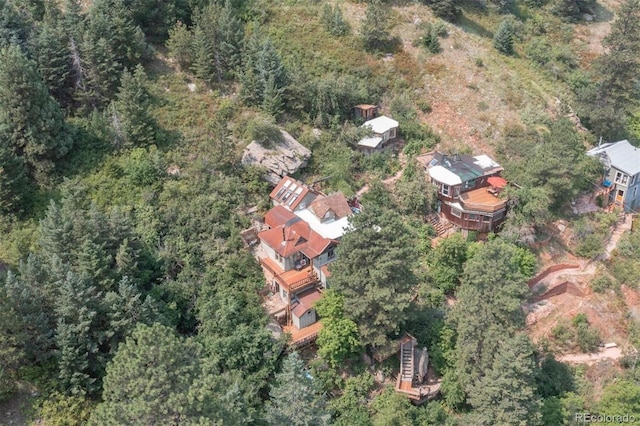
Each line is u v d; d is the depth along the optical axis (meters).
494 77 78.75
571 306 57.34
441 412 46.88
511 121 73.00
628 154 67.44
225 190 57.88
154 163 58.88
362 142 67.12
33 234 50.97
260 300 51.34
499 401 43.25
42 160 56.25
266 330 46.53
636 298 58.16
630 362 52.91
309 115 69.31
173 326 45.84
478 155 68.25
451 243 55.75
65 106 63.47
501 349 44.28
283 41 78.25
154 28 74.06
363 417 45.38
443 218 62.94
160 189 57.88
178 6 76.25
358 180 65.25
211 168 59.72
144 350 32.56
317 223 55.81
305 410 39.09
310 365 47.88
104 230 46.75
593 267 60.25
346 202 57.94
